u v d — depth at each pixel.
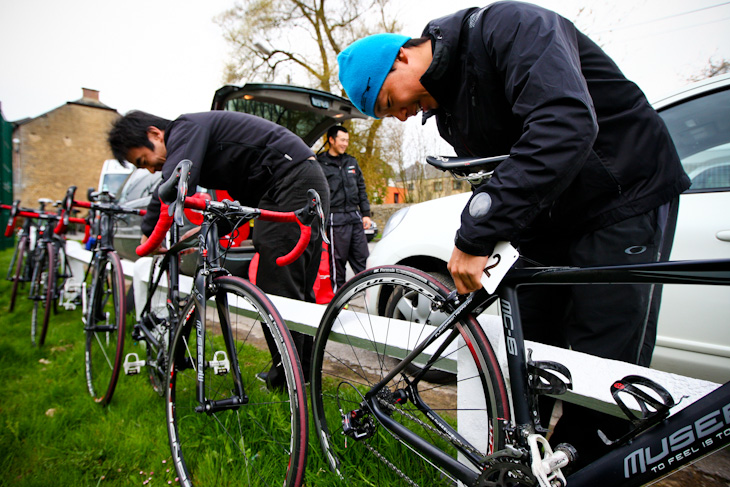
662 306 1.70
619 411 0.94
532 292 1.31
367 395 1.41
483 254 0.93
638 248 1.00
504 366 1.15
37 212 3.35
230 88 3.09
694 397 0.87
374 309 2.38
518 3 1.01
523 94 0.90
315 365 1.56
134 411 2.04
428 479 1.37
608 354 1.04
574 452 0.93
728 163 1.64
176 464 1.55
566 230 1.12
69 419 2.00
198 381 1.39
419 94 1.23
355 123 13.89
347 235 4.53
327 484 1.40
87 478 1.59
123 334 2.09
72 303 3.71
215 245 1.53
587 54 1.04
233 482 1.49
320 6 14.88
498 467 0.99
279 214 1.55
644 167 1.00
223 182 2.18
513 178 0.87
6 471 1.65
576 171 0.85
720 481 1.55
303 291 2.26
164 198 1.30
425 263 2.38
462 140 1.25
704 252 1.59
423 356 1.27
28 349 3.02
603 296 1.04
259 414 1.77
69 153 35.31
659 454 0.81
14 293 4.20
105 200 2.66
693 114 1.79
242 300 1.69
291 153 2.11
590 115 0.83
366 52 1.23
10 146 14.08
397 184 16.06
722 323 1.57
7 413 2.09
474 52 1.06
